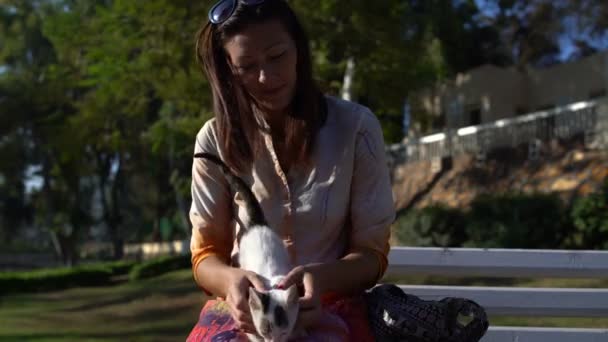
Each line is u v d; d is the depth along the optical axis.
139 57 15.33
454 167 20.45
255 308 2.49
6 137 35.91
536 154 17.86
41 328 13.14
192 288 16.64
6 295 19.81
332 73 16.06
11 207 44.97
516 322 7.54
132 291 17.53
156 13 14.41
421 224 13.96
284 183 2.80
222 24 2.71
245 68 2.69
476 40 28.11
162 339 11.52
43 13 30.88
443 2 20.73
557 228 12.31
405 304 2.75
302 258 2.79
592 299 3.62
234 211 2.91
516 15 26.77
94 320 14.21
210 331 2.69
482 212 13.44
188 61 14.26
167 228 46.50
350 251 2.87
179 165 26.88
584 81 24.19
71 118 20.03
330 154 2.79
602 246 11.73
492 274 3.61
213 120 2.96
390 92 15.60
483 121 26.14
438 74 19.80
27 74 32.44
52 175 36.75
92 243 56.22
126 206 48.41
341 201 2.80
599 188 13.56
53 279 21.03
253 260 2.72
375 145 2.85
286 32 2.70
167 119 17.34
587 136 16.88
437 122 27.39
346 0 13.95
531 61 28.59
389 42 14.69
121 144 20.47
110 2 19.95
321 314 2.59
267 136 2.83
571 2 23.88
